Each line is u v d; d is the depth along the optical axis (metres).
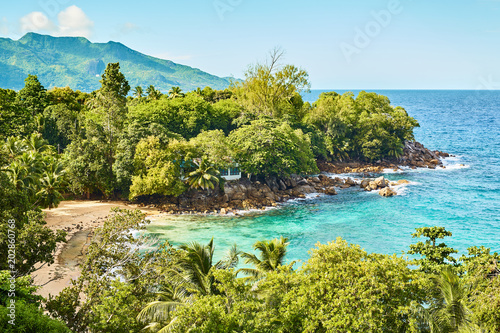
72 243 49.31
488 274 24.27
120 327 20.42
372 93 136.62
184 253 27.19
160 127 75.12
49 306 21.69
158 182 66.56
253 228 61.00
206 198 72.81
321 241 55.50
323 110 116.25
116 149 72.94
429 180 98.19
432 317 18.84
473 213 69.56
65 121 93.06
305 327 18.78
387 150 118.50
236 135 84.56
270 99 111.94
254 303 20.33
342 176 103.25
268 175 84.62
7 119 72.88
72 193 73.94
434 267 27.66
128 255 26.58
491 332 19.77
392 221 65.19
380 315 18.34
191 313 18.86
